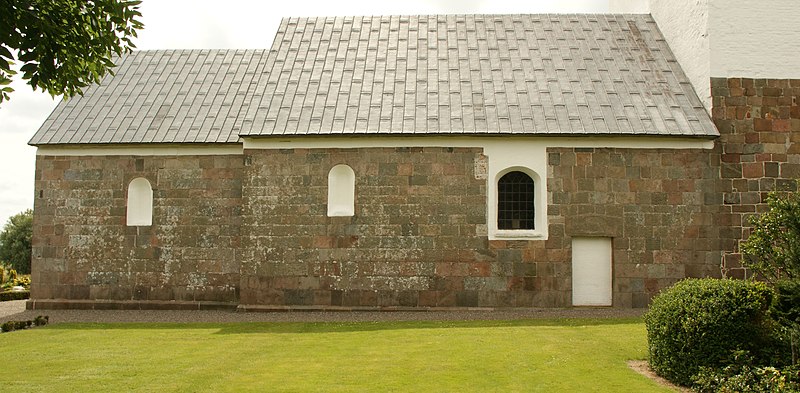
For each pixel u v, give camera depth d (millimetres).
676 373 9000
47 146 18406
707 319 8852
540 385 8828
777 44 16750
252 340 12430
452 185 16391
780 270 10625
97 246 18234
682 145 16375
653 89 17703
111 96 20031
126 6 9625
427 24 20625
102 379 9359
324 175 16578
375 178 16484
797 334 8641
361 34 20156
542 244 16234
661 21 20078
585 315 15180
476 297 16188
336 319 15148
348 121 16719
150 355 11055
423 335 12516
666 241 16234
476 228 16297
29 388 8898
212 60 21750
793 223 9422
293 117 16953
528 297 16172
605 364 9969
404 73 18375
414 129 16344
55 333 13562
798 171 16375
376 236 16391
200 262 18000
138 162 18328
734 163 16375
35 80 9227
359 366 9992
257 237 16578
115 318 16078
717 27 16812
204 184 18141
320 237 16469
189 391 8656
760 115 16547
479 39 19859
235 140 17969
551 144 16406
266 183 16672
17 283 30328
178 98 19875
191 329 13930
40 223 18391
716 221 16250
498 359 10273
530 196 16719
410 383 8961
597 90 17656
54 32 8805
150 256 18109
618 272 16219
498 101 17266
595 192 16312
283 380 9180
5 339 12828
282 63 18922
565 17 20922
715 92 16641
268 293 16484
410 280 16266
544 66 18594
